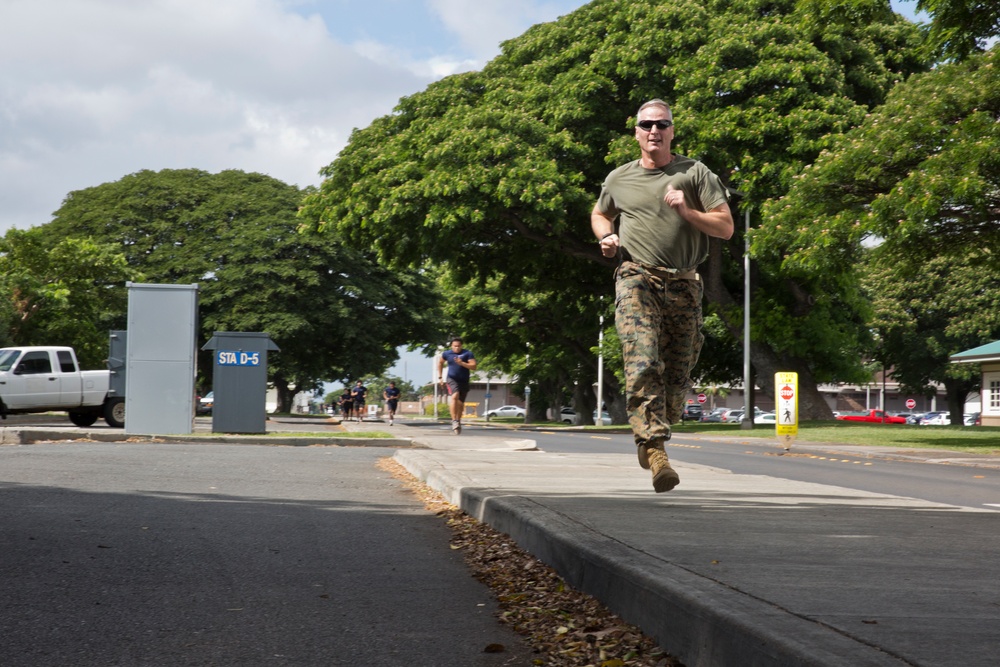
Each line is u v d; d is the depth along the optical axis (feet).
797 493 23.84
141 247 178.50
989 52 64.85
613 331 172.65
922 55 70.28
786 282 121.29
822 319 119.96
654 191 17.85
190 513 24.29
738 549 14.37
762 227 79.00
